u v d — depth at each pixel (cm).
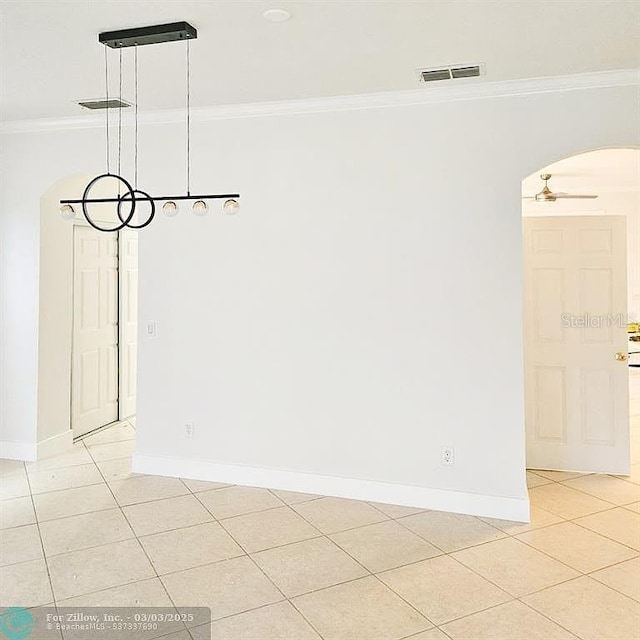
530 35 309
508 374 390
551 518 392
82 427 588
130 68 360
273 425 444
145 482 459
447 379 402
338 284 425
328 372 429
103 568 324
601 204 883
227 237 450
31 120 484
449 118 397
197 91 404
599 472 482
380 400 418
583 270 480
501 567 325
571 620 275
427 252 404
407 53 333
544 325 488
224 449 457
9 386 511
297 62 348
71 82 387
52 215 514
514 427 390
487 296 393
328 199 425
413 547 350
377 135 412
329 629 269
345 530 373
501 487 393
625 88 366
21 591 300
